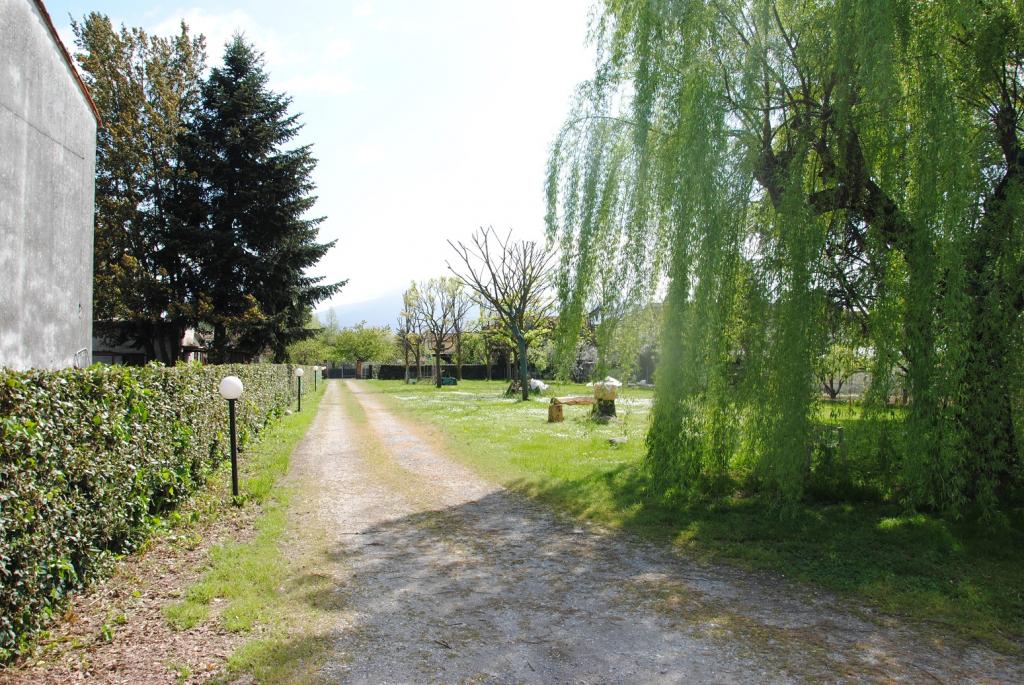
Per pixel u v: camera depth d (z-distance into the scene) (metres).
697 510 7.57
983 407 6.51
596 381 9.01
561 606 4.75
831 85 7.23
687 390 7.56
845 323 7.17
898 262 6.98
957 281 6.26
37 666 3.76
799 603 4.81
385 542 6.48
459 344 47.47
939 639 4.16
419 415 21.08
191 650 3.97
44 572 4.24
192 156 30.61
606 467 10.21
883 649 4.00
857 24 6.69
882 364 6.79
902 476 6.89
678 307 7.49
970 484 7.04
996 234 6.48
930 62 6.59
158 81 34.31
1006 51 6.79
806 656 3.90
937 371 6.39
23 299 11.16
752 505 7.73
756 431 7.17
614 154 8.68
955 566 5.52
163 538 6.46
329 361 83.19
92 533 5.12
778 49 7.36
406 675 3.65
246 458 11.85
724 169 7.32
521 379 28.09
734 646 4.04
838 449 7.79
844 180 7.10
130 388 6.09
